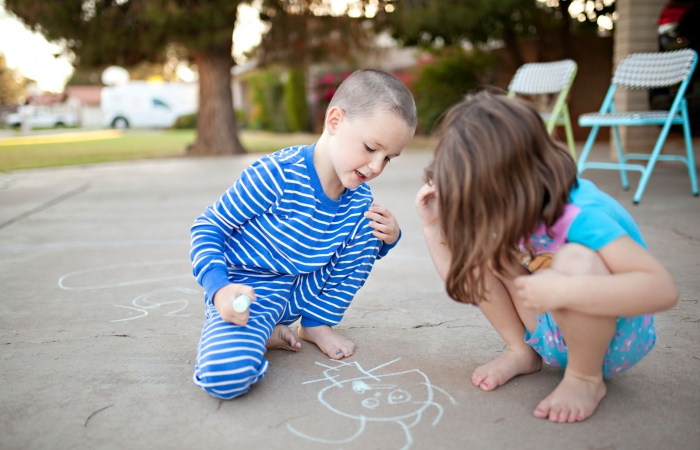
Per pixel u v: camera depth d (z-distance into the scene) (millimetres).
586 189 1201
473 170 1120
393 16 8398
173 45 9070
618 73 4242
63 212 4250
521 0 8148
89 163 8523
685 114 3781
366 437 1189
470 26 8609
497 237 1137
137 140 15648
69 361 1609
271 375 1503
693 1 4754
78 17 8180
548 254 1228
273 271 1599
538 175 1120
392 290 2250
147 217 3988
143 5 8023
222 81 9875
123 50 9086
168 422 1267
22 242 3250
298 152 1588
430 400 1348
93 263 2760
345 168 1482
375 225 1681
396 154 1483
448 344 1693
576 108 10242
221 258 1478
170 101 26750
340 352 1611
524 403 1325
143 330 1854
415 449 1142
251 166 1558
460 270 1211
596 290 1076
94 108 34344
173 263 2734
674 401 1314
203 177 6391
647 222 3131
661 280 1084
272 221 1573
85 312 2047
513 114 1126
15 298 2227
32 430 1242
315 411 1305
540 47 10352
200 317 1978
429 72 11555
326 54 10234
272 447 1157
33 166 8062
